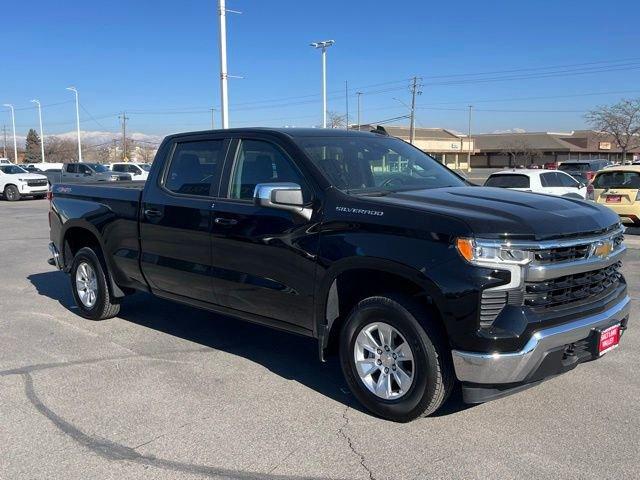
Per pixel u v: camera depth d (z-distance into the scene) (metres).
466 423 3.98
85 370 5.05
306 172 4.46
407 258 3.74
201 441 3.79
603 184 14.27
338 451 3.64
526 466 3.44
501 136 102.25
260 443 3.76
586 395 4.41
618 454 3.56
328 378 4.86
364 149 4.97
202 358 5.36
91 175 31.44
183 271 5.27
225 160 5.07
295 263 4.38
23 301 7.59
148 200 5.61
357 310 4.11
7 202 27.69
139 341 5.86
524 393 4.45
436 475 3.36
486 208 3.85
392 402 3.97
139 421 4.08
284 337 5.99
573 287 3.85
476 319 3.53
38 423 4.06
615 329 4.00
